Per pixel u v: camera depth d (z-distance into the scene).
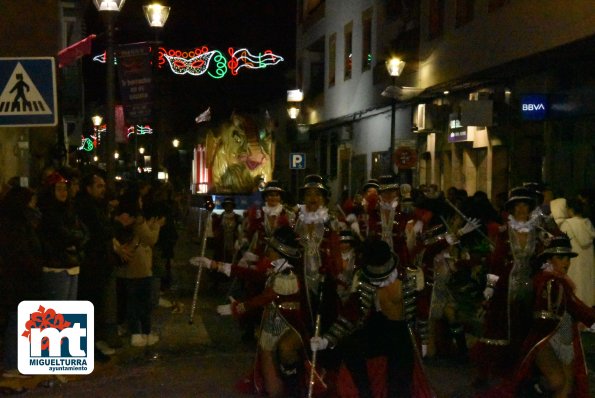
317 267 8.25
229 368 9.56
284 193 10.11
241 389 8.13
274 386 7.80
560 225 12.38
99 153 39.06
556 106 17.25
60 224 8.81
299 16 42.59
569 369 7.39
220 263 7.89
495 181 20.39
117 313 11.59
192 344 11.00
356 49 32.81
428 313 9.62
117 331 10.73
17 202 8.30
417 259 9.43
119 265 10.58
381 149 30.16
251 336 11.12
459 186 22.91
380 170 28.92
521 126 19.08
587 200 12.42
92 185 9.98
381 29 29.53
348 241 9.21
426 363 9.74
